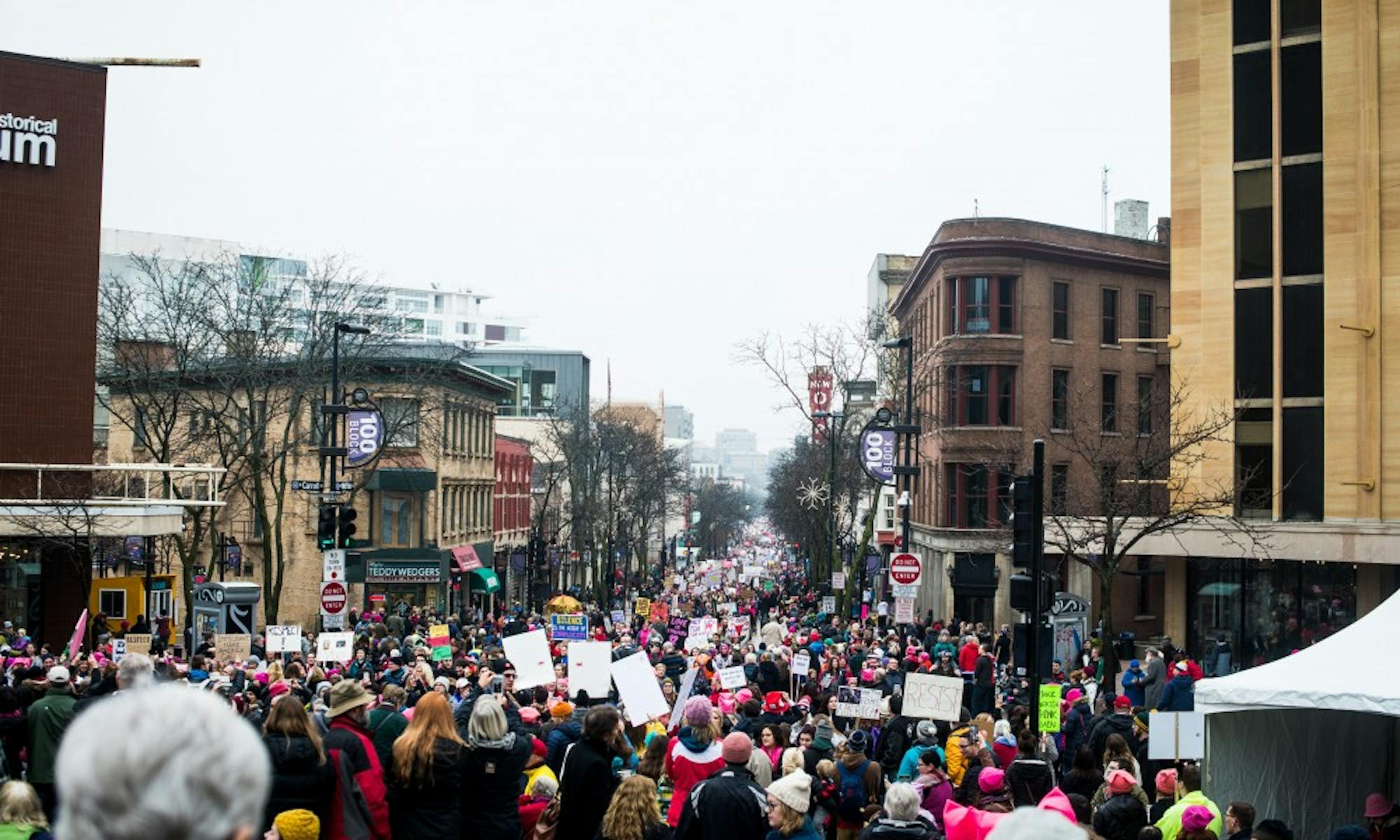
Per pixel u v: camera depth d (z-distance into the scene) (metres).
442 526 64.81
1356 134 36.88
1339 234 36.94
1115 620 50.94
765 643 32.31
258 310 53.72
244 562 60.41
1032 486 18.25
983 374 60.41
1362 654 14.19
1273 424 37.97
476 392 73.31
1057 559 51.81
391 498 62.00
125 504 34.47
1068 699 23.12
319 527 32.03
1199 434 35.31
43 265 36.12
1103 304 63.09
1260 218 38.75
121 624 36.19
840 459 72.44
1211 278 39.31
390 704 11.71
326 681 18.83
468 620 51.69
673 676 23.78
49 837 8.49
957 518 60.47
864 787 13.43
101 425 68.12
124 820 2.12
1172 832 12.06
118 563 47.44
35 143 35.97
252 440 40.94
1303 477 37.47
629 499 91.25
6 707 13.65
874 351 62.84
